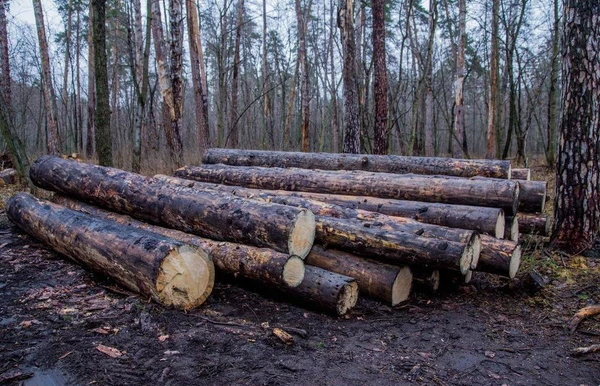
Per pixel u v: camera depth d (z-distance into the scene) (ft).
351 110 34.96
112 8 68.49
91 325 10.57
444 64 93.71
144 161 40.19
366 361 9.84
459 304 13.57
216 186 20.27
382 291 13.07
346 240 13.92
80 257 14.08
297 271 12.59
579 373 9.59
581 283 14.66
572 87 16.81
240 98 90.17
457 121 53.21
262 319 11.84
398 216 16.35
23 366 8.75
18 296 12.33
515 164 48.06
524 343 10.98
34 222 16.75
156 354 9.45
